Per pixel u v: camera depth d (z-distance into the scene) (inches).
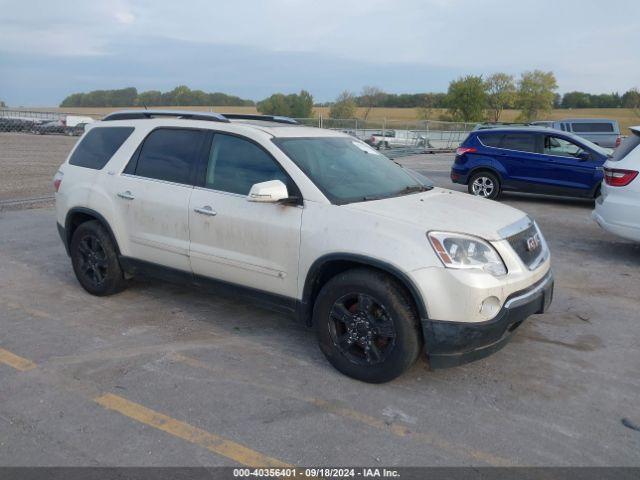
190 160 196.2
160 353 179.0
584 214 440.1
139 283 247.3
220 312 215.3
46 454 127.0
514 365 174.1
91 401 149.6
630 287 253.0
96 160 224.8
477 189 515.5
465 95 2465.6
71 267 272.1
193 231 190.4
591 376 167.9
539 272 165.8
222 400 150.9
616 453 130.3
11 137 1525.6
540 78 2596.0
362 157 202.2
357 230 156.9
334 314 162.2
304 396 153.6
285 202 168.6
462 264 147.2
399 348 152.3
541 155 478.9
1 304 220.7
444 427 139.8
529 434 137.5
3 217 389.1
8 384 158.2
